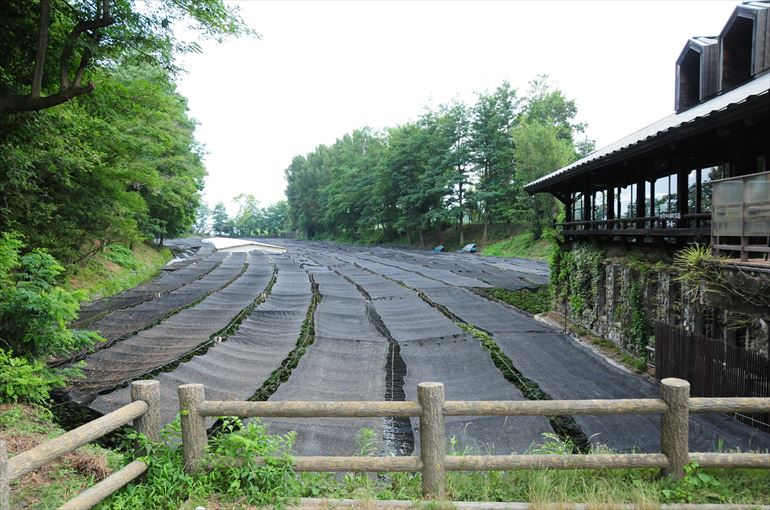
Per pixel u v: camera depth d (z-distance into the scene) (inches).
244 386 405.4
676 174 470.0
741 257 275.1
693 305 382.6
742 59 469.4
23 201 534.0
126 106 522.0
